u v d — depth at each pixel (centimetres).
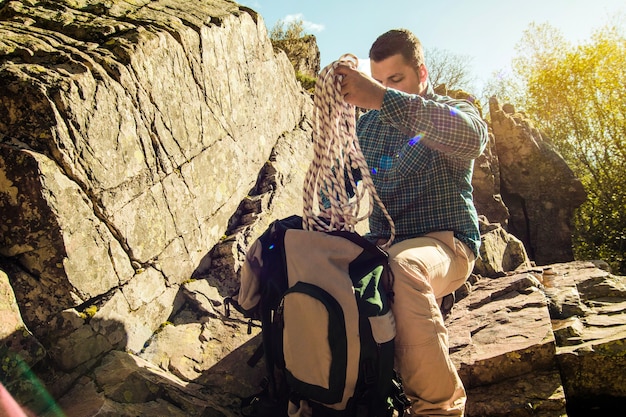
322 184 234
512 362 258
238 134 372
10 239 223
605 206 1708
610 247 1642
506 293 353
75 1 322
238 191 364
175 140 299
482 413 242
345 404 203
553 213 750
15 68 230
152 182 278
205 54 335
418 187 253
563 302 325
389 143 266
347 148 234
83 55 256
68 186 229
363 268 212
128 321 251
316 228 230
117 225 251
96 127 244
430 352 207
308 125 508
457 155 225
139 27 296
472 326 302
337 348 195
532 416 238
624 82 1758
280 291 213
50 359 216
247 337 284
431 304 212
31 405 204
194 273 309
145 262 270
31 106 225
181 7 362
